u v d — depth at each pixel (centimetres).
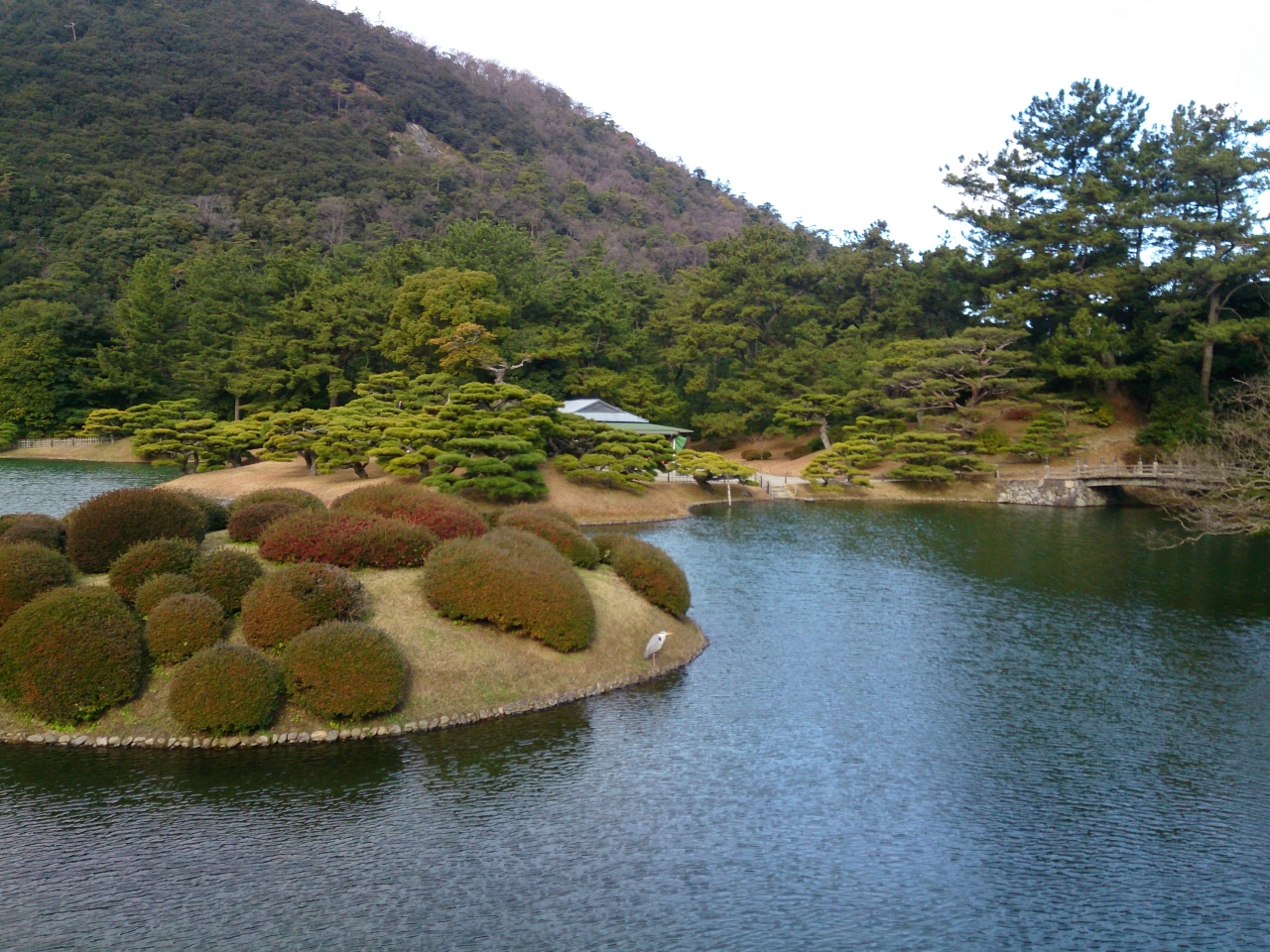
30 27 16712
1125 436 7400
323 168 15400
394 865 1439
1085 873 1483
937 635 2852
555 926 1297
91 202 12850
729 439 8906
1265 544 4709
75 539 2209
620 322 8481
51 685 1797
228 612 2089
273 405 8044
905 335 8712
